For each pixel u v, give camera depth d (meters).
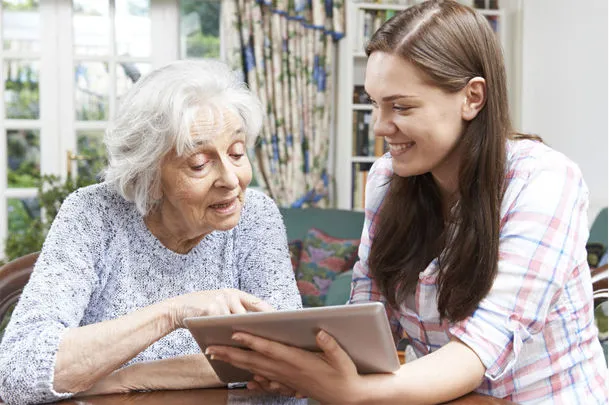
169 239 1.67
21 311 1.46
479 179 1.40
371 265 1.61
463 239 1.40
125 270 1.64
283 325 1.20
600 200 4.41
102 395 1.44
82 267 1.57
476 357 1.33
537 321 1.35
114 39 5.45
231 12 5.29
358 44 5.31
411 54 1.34
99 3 5.42
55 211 5.00
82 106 5.43
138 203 1.57
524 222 1.37
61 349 1.37
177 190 1.51
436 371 1.28
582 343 1.50
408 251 1.58
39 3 5.34
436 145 1.38
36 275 1.53
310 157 5.44
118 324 1.39
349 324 1.16
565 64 4.80
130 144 1.51
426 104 1.35
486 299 1.36
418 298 1.54
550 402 1.47
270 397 1.40
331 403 1.26
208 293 1.42
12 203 5.34
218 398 1.40
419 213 1.57
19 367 1.37
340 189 5.47
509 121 1.45
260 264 1.74
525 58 5.28
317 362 1.24
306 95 5.42
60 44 5.38
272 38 5.34
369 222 1.69
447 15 1.38
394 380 1.25
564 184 1.39
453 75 1.36
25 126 5.34
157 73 1.52
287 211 5.11
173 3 5.50
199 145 1.46
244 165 1.54
